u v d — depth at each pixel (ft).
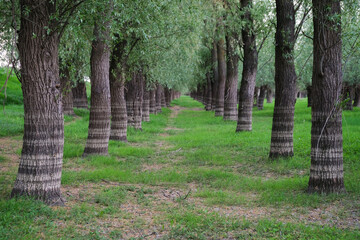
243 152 39.01
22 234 14.12
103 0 20.65
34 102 18.79
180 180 26.81
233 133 55.01
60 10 19.45
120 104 48.16
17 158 34.81
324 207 19.29
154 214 18.33
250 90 54.95
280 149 33.73
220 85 96.22
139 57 49.67
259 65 110.83
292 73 33.37
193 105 202.08
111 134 48.49
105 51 35.45
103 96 36.86
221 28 58.59
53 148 19.34
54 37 19.17
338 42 21.49
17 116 72.08
